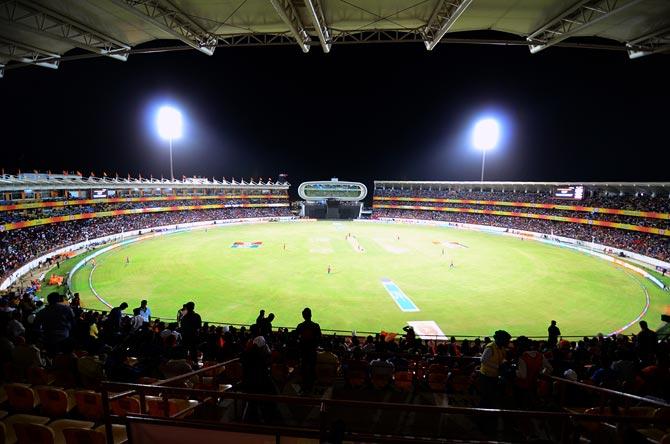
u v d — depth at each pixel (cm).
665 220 5244
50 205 5084
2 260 3578
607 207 5981
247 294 3180
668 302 3095
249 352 627
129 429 430
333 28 1503
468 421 636
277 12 1304
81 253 4700
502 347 627
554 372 934
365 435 396
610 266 4378
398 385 897
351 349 1312
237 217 9100
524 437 594
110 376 779
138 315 1447
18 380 812
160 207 7681
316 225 8388
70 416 683
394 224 8831
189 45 1566
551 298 3166
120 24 1420
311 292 3262
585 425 591
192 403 684
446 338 2366
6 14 1270
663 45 1417
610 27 1340
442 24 1354
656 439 580
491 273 3988
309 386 753
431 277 3806
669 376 760
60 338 905
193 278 3647
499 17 1390
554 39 1405
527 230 7062
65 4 1264
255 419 617
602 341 1494
